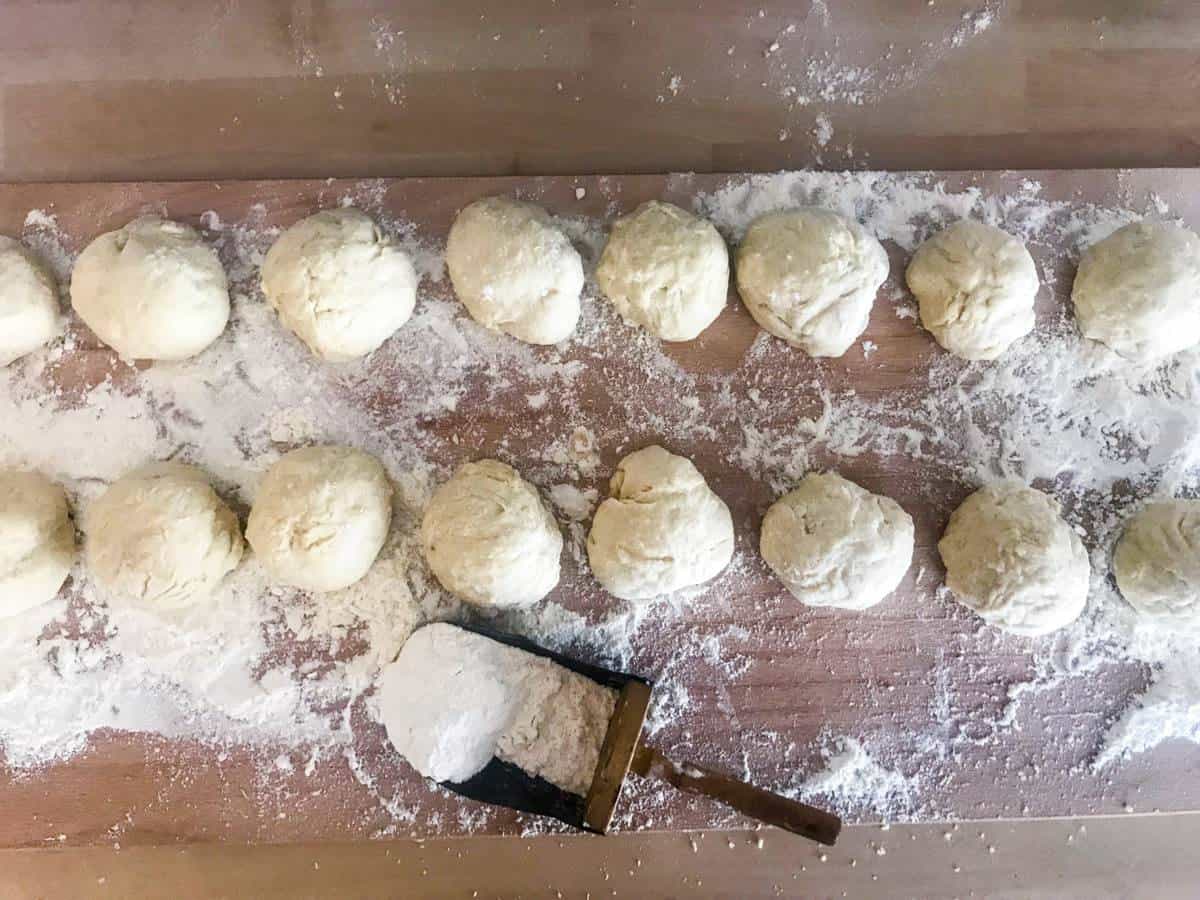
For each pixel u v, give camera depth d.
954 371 0.51
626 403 0.50
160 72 0.53
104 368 0.50
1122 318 0.49
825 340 0.49
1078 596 0.48
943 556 0.50
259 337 0.50
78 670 0.49
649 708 0.49
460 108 0.54
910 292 0.51
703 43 0.55
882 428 0.51
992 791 0.49
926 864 0.53
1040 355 0.51
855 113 0.54
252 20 0.54
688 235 0.48
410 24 0.54
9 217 0.50
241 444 0.50
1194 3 0.55
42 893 0.52
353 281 0.47
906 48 0.55
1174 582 0.48
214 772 0.48
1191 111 0.55
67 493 0.49
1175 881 0.54
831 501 0.48
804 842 0.53
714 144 0.54
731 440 0.50
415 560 0.49
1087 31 0.55
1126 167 0.54
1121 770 0.50
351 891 0.52
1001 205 0.52
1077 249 0.52
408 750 0.46
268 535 0.46
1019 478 0.51
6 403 0.49
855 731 0.49
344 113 0.53
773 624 0.50
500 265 0.47
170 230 0.49
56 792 0.48
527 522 0.47
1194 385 0.52
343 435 0.50
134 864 0.52
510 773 0.46
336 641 0.49
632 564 0.47
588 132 0.54
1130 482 0.51
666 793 0.49
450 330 0.50
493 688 0.45
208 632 0.49
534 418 0.50
